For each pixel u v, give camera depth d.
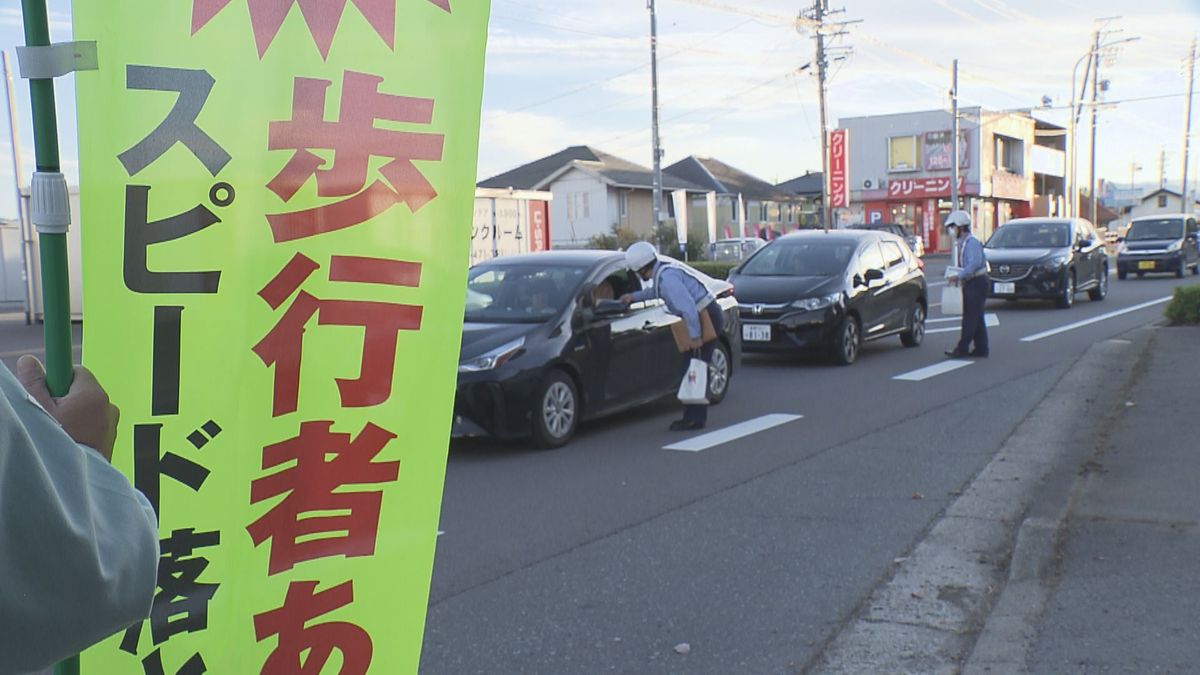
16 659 1.08
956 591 5.19
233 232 1.80
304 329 1.87
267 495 1.88
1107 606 4.67
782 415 10.38
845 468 7.97
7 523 1.04
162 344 1.78
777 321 13.69
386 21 1.88
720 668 4.34
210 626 1.86
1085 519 5.89
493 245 28.05
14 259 29.61
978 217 65.88
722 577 5.50
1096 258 23.36
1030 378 12.16
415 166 1.91
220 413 1.83
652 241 40.75
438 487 1.99
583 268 9.68
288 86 1.82
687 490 7.41
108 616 1.14
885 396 11.35
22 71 1.60
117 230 1.73
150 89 1.73
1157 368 11.35
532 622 4.91
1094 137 61.91
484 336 8.84
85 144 1.69
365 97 1.87
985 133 63.88
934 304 23.72
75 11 1.67
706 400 9.65
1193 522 5.75
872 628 4.74
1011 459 7.98
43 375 1.58
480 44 1.93
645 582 5.45
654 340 10.07
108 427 1.54
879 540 6.08
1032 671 4.07
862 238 15.30
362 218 1.88
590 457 8.59
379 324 1.92
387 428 1.94
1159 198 114.62
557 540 6.24
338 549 1.95
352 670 1.98
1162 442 7.70
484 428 8.59
